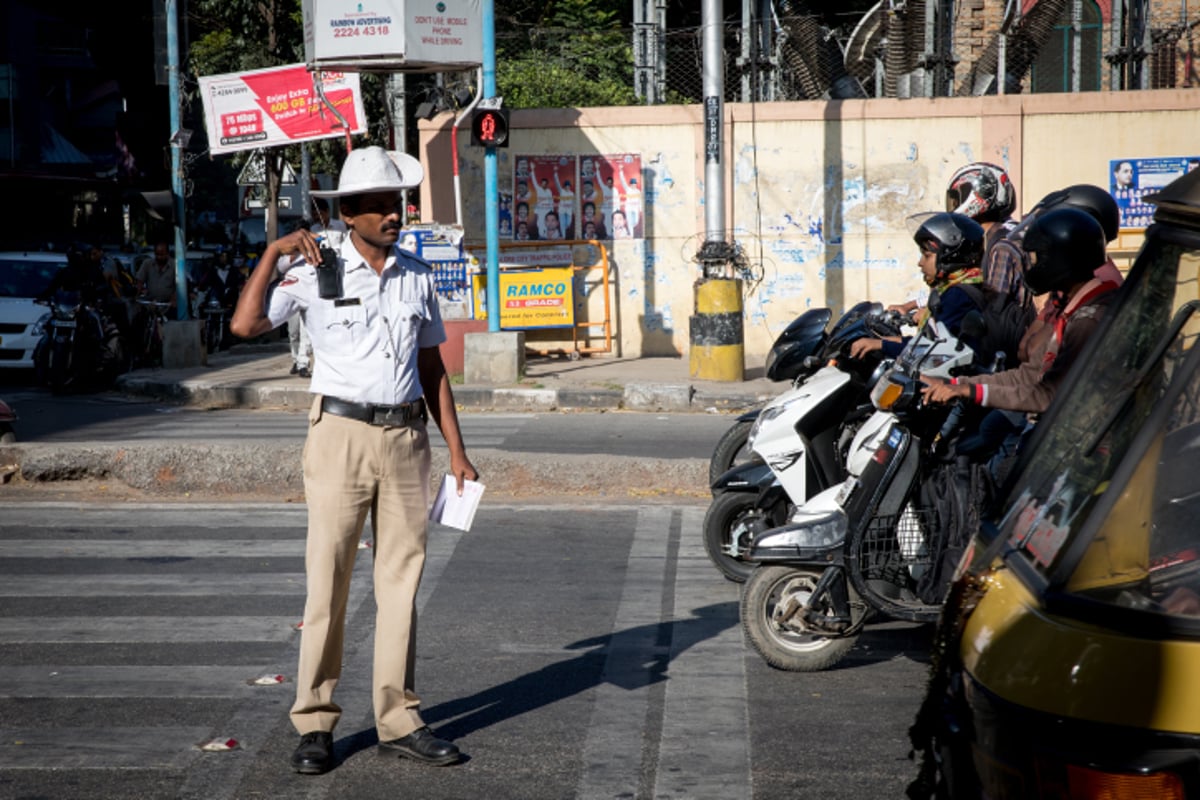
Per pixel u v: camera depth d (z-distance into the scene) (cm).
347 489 471
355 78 1764
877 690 568
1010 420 559
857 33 2091
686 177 1775
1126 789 231
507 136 1488
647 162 1777
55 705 550
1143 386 302
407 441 477
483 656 617
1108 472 301
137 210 3656
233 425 1369
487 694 566
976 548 332
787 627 587
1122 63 1956
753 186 1778
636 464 982
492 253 1519
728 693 565
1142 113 1723
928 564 565
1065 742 240
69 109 4512
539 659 612
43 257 2025
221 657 613
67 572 763
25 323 1841
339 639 486
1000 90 1850
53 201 3578
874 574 569
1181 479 286
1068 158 1736
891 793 460
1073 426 332
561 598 712
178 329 1766
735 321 1523
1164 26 2133
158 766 485
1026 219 657
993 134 1736
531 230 1792
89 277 1792
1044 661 255
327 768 480
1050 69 2262
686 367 1670
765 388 1463
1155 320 315
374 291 472
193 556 801
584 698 560
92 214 3647
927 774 298
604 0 3034
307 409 1509
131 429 1346
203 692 565
